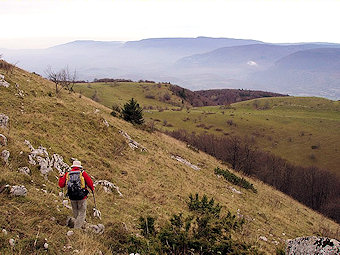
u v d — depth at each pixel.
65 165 13.24
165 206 14.27
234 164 55.81
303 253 6.31
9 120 14.47
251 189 31.06
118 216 10.43
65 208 8.45
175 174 22.45
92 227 7.89
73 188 7.12
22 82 25.20
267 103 169.75
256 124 124.81
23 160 10.26
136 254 6.63
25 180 9.06
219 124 124.19
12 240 5.57
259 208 23.22
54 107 21.77
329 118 132.88
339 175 82.31
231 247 7.53
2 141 10.40
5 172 8.67
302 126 122.44
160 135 39.97
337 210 55.28
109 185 13.62
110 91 156.50
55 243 6.21
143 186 16.52
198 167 30.88
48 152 13.20
